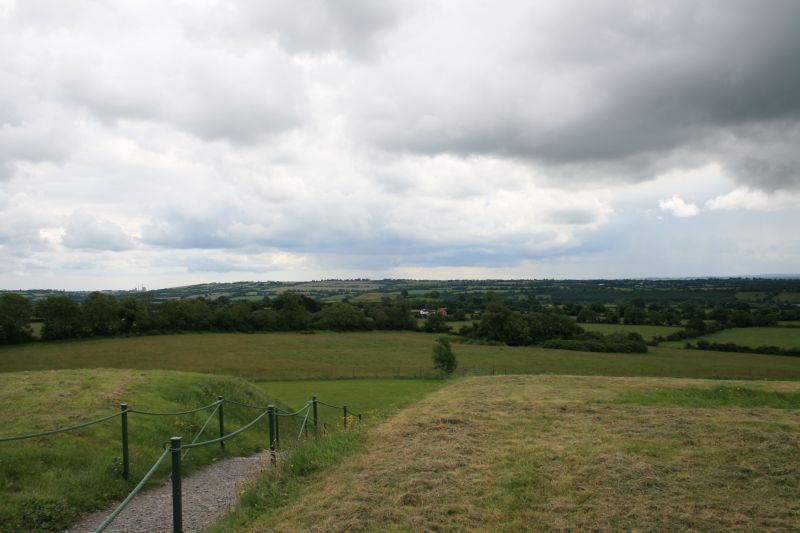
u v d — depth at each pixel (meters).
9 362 68.75
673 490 7.91
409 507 7.45
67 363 68.69
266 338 99.88
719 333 92.25
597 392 19.95
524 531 6.63
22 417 13.58
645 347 82.81
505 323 96.44
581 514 7.08
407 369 68.81
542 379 26.42
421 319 126.88
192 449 14.25
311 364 72.62
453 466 9.41
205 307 105.81
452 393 21.03
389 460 9.91
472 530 6.69
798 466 8.86
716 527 6.57
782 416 13.73
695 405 16.53
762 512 7.01
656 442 10.80
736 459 9.39
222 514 9.03
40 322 87.62
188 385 20.38
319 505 7.76
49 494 9.41
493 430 12.47
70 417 13.95
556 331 95.12
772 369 65.62
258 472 10.19
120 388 18.00
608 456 9.67
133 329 97.00
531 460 9.63
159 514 9.26
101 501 9.99
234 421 19.03
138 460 12.23
